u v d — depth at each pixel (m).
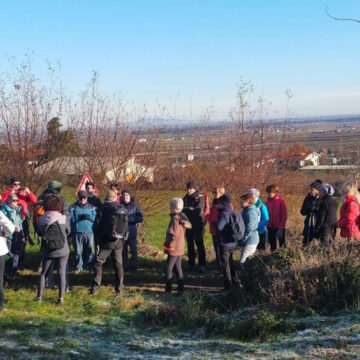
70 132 14.93
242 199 9.66
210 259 12.19
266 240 11.02
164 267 11.21
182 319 7.40
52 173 14.50
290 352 5.52
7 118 13.88
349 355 5.19
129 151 15.27
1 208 9.41
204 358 5.63
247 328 6.58
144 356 5.88
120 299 8.58
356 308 6.66
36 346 6.12
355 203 9.37
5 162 13.99
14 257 9.59
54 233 8.09
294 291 7.34
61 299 8.23
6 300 8.28
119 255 8.98
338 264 7.45
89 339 6.61
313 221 9.91
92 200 10.81
